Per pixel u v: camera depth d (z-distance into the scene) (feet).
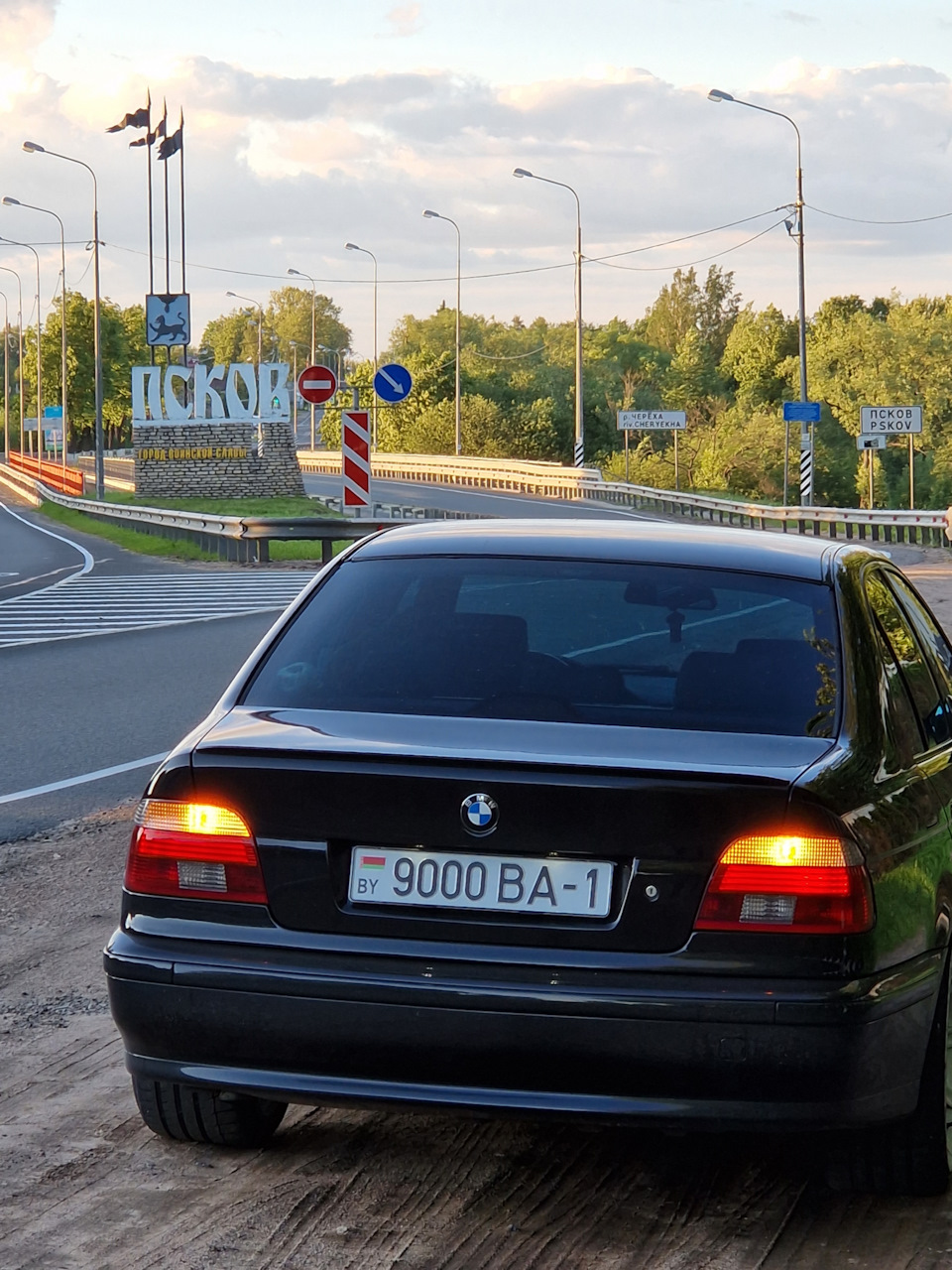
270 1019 10.81
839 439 327.88
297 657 12.69
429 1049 10.52
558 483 204.44
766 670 11.98
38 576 97.35
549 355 499.92
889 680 12.71
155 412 197.06
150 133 217.56
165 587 83.56
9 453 395.14
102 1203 11.98
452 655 12.35
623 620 12.59
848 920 10.35
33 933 20.44
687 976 10.28
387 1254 11.07
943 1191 12.11
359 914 10.75
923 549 122.52
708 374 436.76
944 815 12.50
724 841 10.37
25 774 31.45
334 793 10.82
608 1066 10.32
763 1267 10.92
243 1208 11.85
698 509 169.89
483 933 10.54
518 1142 13.24
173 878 11.15
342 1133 13.44
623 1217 11.73
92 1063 15.47
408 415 328.70
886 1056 10.61
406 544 14.10
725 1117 10.30
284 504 186.60
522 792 10.52
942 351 282.15
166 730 36.73
